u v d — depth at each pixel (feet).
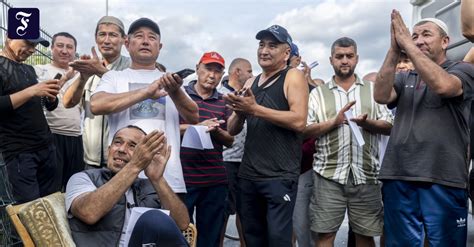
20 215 7.34
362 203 11.41
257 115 9.73
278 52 10.34
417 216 9.30
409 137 9.23
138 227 7.61
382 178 9.62
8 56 11.84
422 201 9.14
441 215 8.96
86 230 7.70
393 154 9.50
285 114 9.80
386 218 9.71
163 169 8.52
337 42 11.84
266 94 10.39
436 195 8.97
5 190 9.02
